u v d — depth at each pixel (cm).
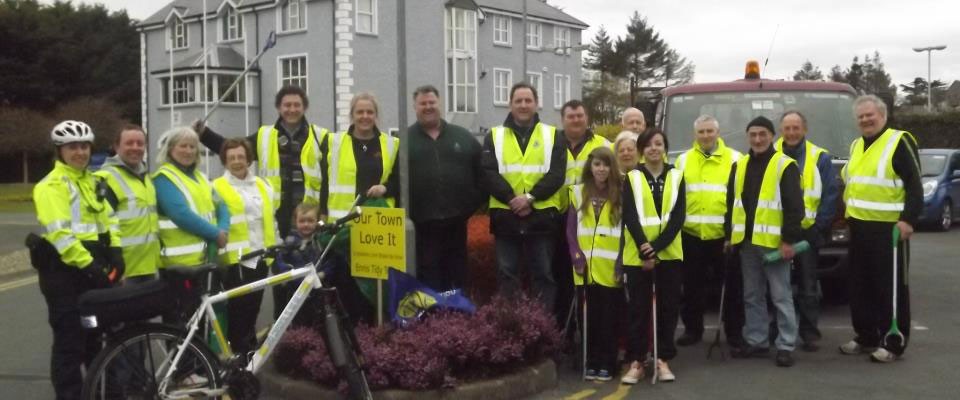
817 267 884
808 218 777
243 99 4309
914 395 658
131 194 653
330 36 4000
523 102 735
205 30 4322
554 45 5528
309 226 705
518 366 670
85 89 5722
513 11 5119
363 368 603
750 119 1027
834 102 1020
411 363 622
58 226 585
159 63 4750
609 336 706
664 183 697
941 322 925
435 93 752
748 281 767
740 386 689
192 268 564
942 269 1327
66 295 603
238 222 721
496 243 754
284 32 4159
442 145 760
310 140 779
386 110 4125
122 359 552
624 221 692
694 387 688
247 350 608
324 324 585
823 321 935
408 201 754
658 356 710
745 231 759
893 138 745
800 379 706
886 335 755
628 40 9544
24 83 5453
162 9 4872
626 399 657
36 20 5566
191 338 562
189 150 689
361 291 736
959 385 684
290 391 659
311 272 588
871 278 764
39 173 5016
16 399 684
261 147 827
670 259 699
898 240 750
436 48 4356
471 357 646
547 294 751
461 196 762
